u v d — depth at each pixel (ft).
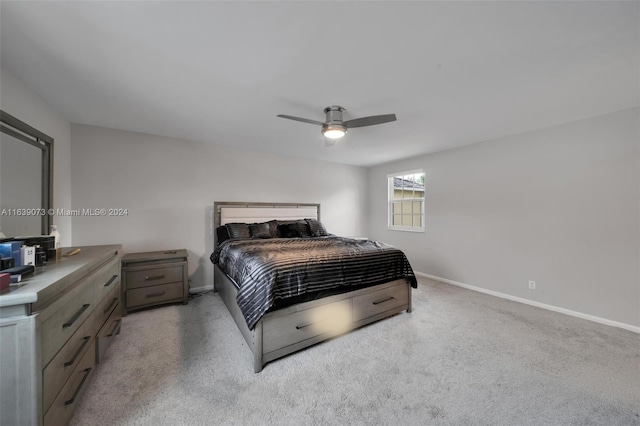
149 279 9.56
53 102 7.68
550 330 8.06
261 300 6.16
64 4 3.96
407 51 5.26
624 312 8.25
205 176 12.23
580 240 9.12
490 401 5.10
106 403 4.94
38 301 3.46
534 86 6.76
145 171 10.84
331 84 6.59
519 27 4.58
